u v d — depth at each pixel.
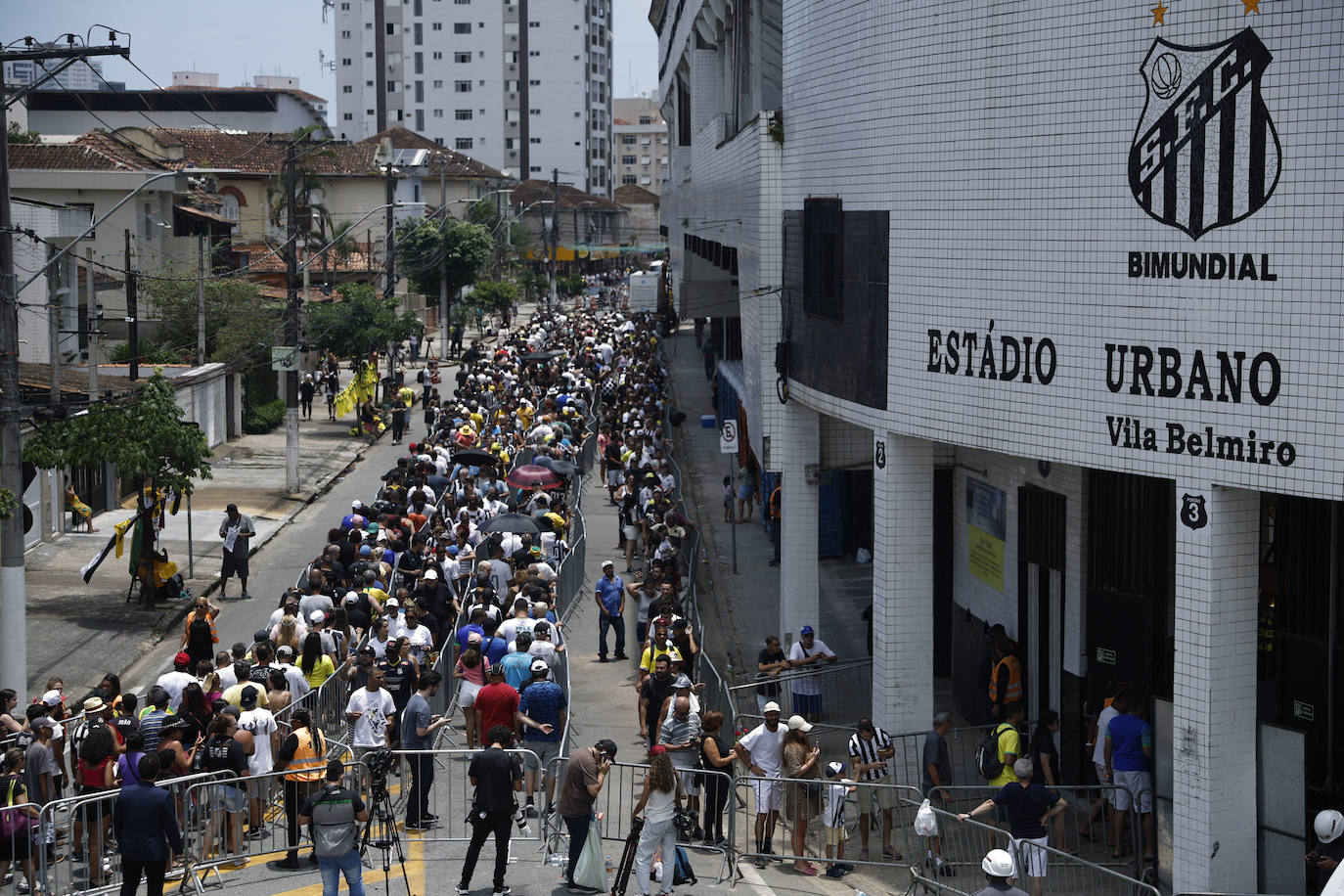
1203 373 13.84
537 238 135.38
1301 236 12.98
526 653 18.83
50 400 29.31
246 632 27.23
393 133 111.94
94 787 15.38
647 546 29.30
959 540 22.48
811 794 16.58
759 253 24.38
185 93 118.69
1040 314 15.73
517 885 14.84
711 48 44.81
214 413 46.88
